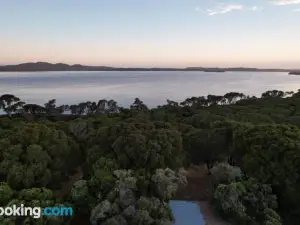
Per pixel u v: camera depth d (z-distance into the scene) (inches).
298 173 874.1
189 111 2583.7
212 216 861.8
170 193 805.2
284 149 911.0
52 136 1051.3
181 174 884.6
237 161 1076.5
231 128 1179.9
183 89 7475.4
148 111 2388.0
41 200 756.6
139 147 949.2
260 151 941.8
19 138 999.0
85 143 1243.2
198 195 1005.8
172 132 1064.2
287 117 1882.4
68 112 3491.6
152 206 763.4
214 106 2832.2
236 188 844.0
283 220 879.1
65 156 1044.5
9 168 895.1
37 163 924.0
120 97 5639.8
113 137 1051.9
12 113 2994.6
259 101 3078.2
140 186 820.0
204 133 1236.5
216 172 956.0
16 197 785.6
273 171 897.5
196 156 1204.5
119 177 833.5
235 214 814.5
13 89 7313.0
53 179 980.6
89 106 3307.1
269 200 851.4
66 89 7475.4
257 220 814.5
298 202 871.1
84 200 824.9
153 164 935.0
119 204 767.7
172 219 796.0
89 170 1030.4
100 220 746.8
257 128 1055.6
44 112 3043.8
